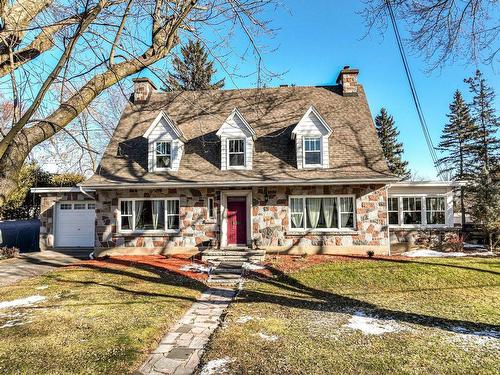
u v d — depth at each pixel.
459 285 10.91
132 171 17.09
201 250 16.53
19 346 6.14
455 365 5.52
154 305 8.73
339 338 6.67
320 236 16.25
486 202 17.34
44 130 3.07
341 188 16.33
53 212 20.06
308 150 16.73
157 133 17.27
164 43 4.16
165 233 16.70
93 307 8.49
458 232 18.08
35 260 16.06
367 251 16.02
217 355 5.87
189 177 16.47
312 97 19.78
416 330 7.16
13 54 3.43
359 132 17.77
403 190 18.44
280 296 9.96
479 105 36.44
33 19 3.73
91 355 5.78
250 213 16.55
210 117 19.11
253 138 17.03
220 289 10.97
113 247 16.86
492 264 12.96
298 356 5.82
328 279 11.69
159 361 5.74
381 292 10.39
